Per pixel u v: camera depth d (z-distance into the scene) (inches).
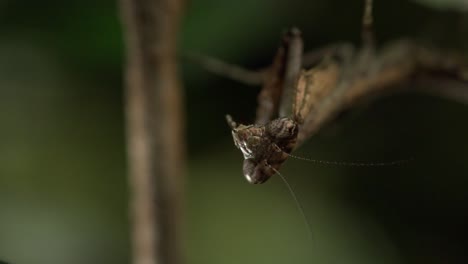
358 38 9.6
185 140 9.6
